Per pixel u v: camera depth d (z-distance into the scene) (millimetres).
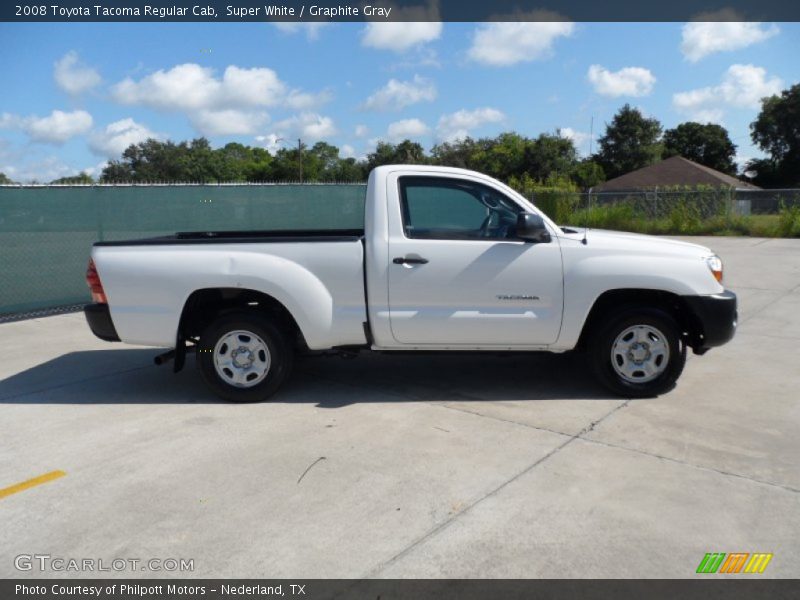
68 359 7309
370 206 5469
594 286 5387
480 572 3168
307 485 4070
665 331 5500
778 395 5699
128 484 4121
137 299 5527
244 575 3170
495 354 5773
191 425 5133
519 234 5270
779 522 3576
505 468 4270
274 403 5637
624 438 4746
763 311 9383
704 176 49250
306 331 5480
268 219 12836
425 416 5258
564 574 3141
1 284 9758
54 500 3930
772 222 22922
